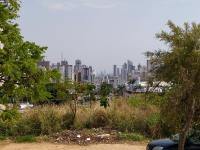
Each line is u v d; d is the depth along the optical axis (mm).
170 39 12789
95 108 27828
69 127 26656
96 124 26812
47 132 25359
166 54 12773
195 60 12422
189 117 12984
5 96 13750
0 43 13828
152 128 24156
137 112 26578
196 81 12617
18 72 13414
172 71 12734
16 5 14445
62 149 21562
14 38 14094
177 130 13477
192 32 12664
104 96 31328
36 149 21531
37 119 25734
